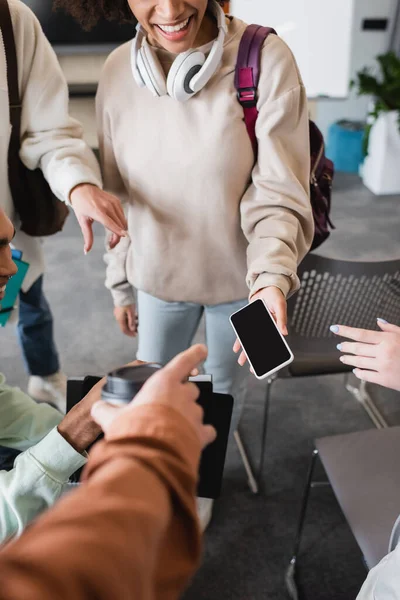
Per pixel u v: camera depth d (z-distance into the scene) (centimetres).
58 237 363
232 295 149
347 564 170
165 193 136
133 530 32
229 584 165
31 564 28
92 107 416
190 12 110
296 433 218
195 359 48
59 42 393
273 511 187
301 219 131
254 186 133
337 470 134
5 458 107
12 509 82
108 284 171
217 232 138
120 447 40
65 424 81
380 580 88
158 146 131
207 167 129
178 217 138
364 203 420
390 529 121
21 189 160
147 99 129
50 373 220
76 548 29
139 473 36
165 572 36
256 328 111
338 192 440
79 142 150
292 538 178
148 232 144
